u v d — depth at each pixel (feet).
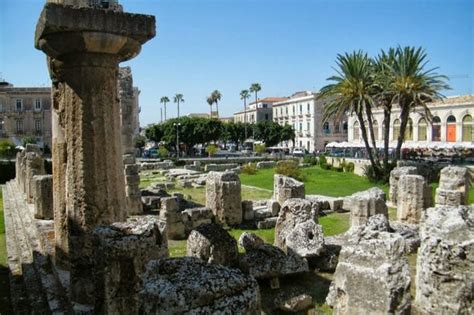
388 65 125.90
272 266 34.19
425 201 60.13
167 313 12.52
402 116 126.82
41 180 50.83
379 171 120.88
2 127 263.70
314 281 35.73
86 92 22.85
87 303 22.57
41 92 265.34
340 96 129.39
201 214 58.49
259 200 82.07
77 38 21.56
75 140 23.16
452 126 207.51
